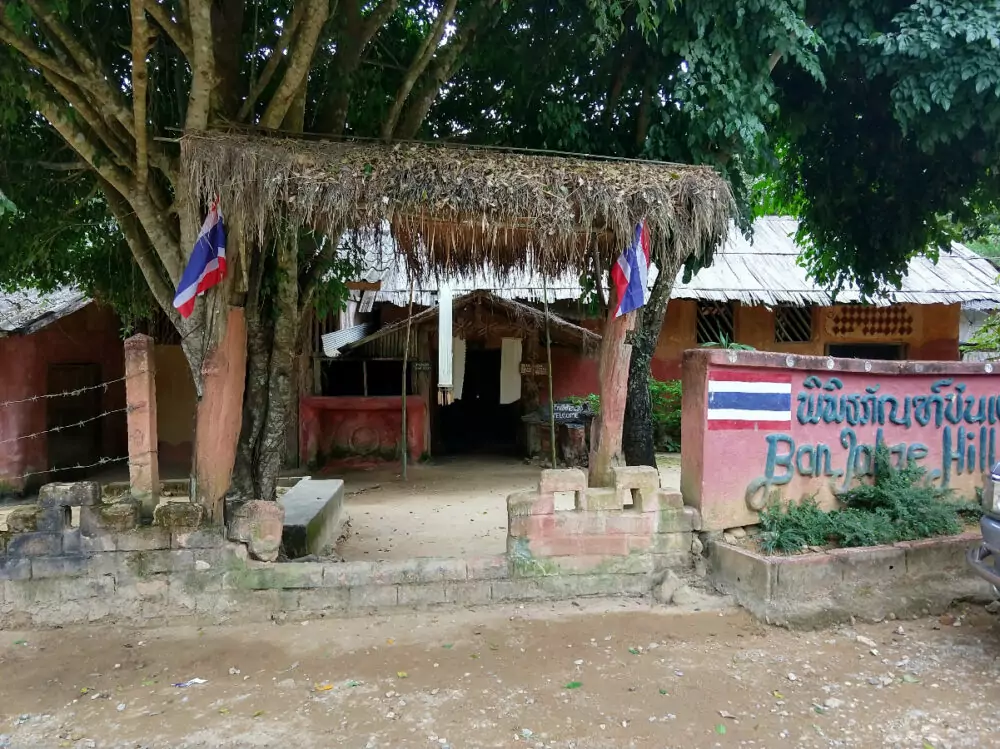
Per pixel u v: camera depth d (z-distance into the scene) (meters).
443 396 9.65
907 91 5.79
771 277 12.56
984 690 3.50
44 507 4.25
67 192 6.52
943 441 5.79
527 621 4.35
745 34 5.47
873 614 4.39
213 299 4.53
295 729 3.13
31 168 5.79
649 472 4.84
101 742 3.04
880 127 7.46
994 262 14.33
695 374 4.99
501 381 12.12
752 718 3.23
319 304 6.50
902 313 13.88
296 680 3.60
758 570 4.48
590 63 6.66
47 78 4.61
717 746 3.00
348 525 7.57
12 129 5.64
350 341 11.62
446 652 3.92
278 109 4.79
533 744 3.01
